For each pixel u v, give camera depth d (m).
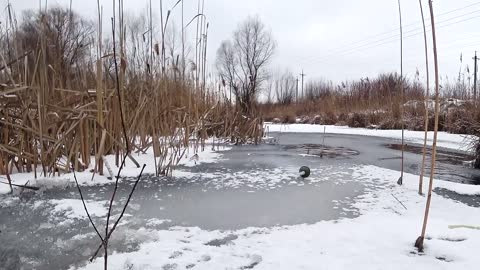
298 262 1.72
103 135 3.60
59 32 3.92
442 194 3.05
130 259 1.75
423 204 2.74
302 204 2.74
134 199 2.85
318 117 17.22
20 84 3.35
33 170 3.66
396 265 1.69
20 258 1.77
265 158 5.03
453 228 2.18
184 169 4.13
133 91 4.52
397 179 3.62
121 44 3.79
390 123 12.09
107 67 4.16
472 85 10.48
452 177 3.93
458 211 2.57
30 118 3.37
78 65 4.06
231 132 7.26
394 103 12.55
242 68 31.41
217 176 3.74
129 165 4.09
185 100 5.55
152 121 4.20
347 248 1.89
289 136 9.45
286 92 35.72
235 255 1.81
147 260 1.74
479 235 2.05
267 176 3.76
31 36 3.73
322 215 2.47
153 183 3.39
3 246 1.91
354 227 2.22
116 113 4.02
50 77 3.72
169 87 5.05
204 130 5.95
